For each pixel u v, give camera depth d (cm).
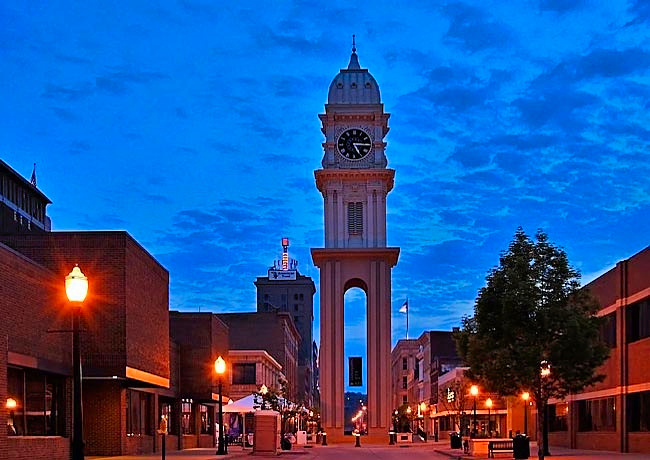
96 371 3859
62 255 3944
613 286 5356
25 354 3130
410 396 18362
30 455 2994
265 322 13888
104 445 4091
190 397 5978
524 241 4203
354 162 10331
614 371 5306
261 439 5369
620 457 4394
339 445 8844
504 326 4084
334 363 9850
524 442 4259
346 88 10481
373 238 10169
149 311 4441
